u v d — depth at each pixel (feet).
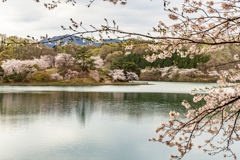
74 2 11.15
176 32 11.37
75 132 49.88
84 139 45.09
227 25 10.89
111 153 37.96
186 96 125.70
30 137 45.80
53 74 218.18
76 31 9.92
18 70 219.82
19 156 36.01
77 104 91.61
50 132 49.49
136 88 187.52
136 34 10.29
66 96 119.03
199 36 12.22
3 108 78.84
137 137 46.93
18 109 77.20
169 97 120.37
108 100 105.81
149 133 49.80
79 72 235.40
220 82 14.96
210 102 15.33
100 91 153.58
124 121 61.16
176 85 232.94
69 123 58.13
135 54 384.88
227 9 10.82
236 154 37.32
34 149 39.17
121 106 87.76
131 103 96.48
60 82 215.72
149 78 339.98
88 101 101.30
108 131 51.08
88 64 254.47
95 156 36.68
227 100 14.97
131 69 268.82
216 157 36.58
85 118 64.34
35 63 233.35
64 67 242.78
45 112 72.54
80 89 167.73
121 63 276.82
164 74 315.17
